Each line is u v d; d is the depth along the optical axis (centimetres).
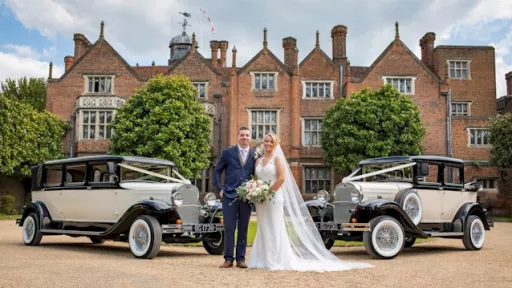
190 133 2367
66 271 629
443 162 1040
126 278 577
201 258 830
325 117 2622
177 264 724
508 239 1309
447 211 1034
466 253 948
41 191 1070
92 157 977
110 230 874
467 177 2856
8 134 2405
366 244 839
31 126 2570
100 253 893
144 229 814
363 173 1083
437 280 595
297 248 739
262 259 688
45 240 1208
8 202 2498
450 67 3569
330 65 2912
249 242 1125
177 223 829
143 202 833
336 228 868
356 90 2839
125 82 2872
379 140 2400
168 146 2262
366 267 704
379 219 845
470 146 2886
